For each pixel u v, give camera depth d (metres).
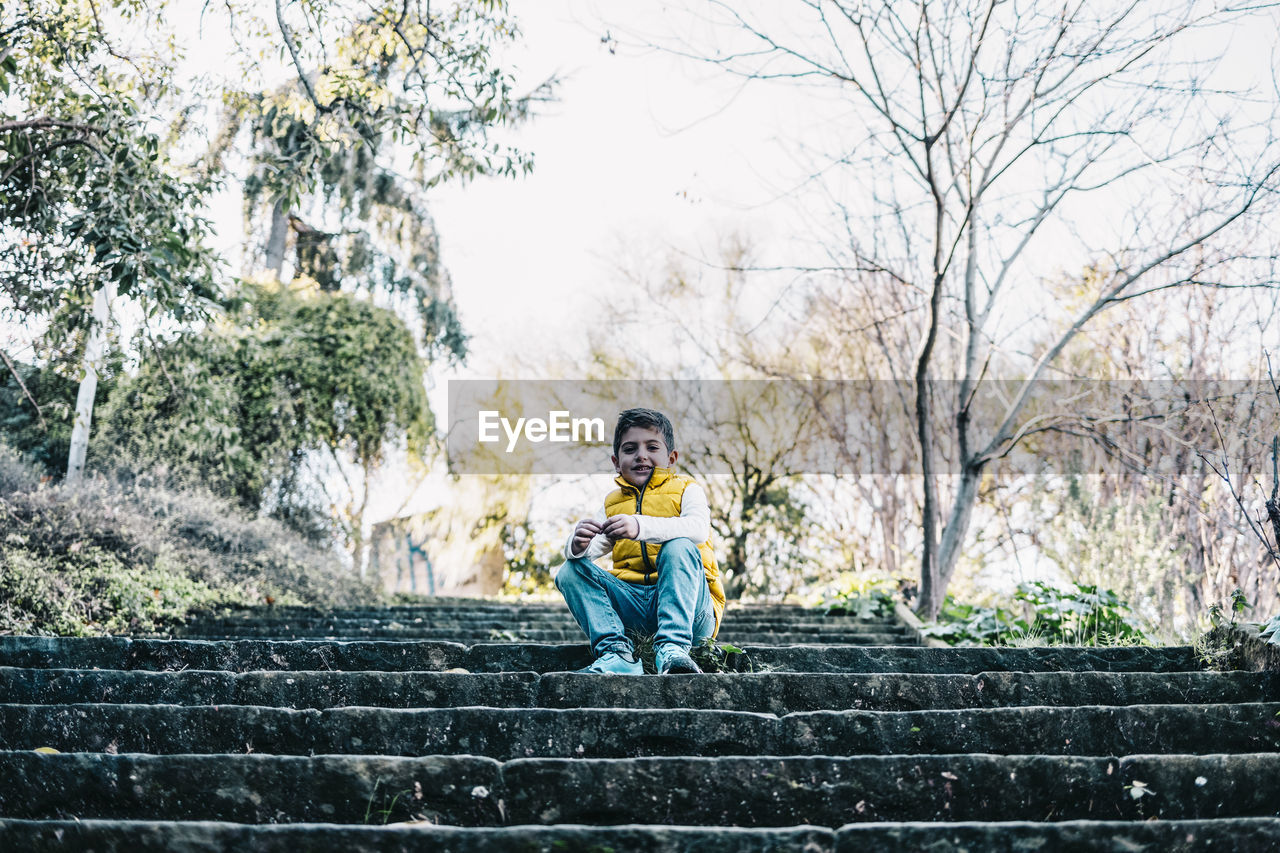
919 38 8.12
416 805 2.96
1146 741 3.41
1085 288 10.66
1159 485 8.50
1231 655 4.30
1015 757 3.02
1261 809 2.97
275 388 13.48
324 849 2.54
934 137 8.27
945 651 4.43
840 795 2.98
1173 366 8.90
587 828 2.58
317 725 3.36
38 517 8.17
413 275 17.11
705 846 2.57
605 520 4.15
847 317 13.56
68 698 3.74
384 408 14.19
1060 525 9.80
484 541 16.91
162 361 9.00
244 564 10.15
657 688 3.72
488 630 7.20
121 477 11.99
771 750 3.35
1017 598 7.11
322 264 17.08
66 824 2.52
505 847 2.55
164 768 2.96
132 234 6.88
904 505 14.55
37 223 7.43
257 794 2.96
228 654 4.29
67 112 7.46
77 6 7.49
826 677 3.78
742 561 15.74
